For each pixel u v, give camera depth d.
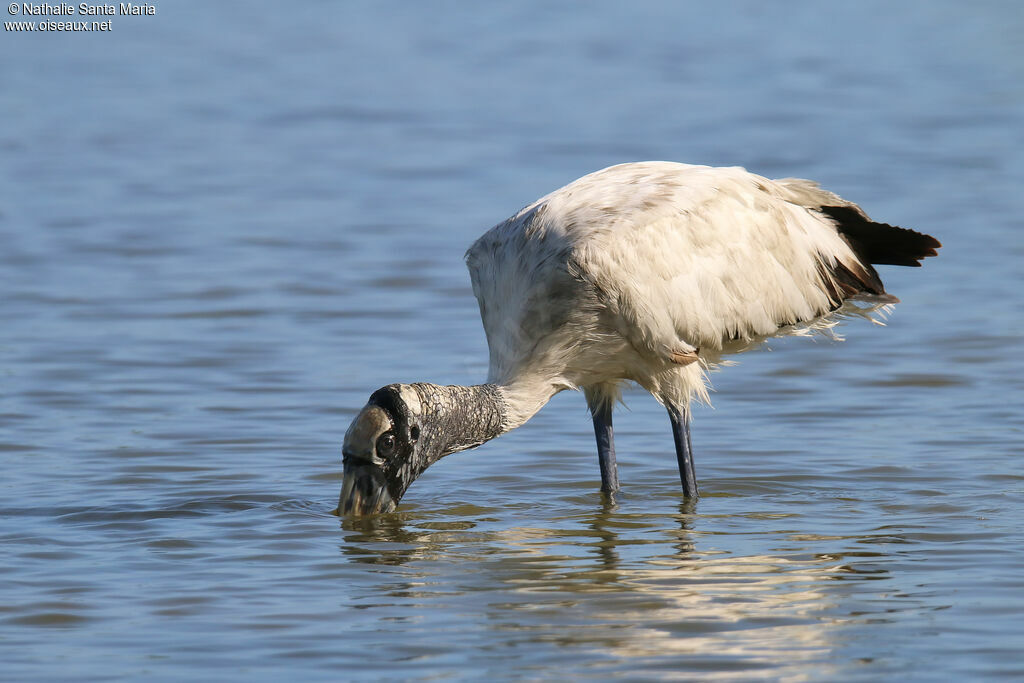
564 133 31.33
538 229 11.32
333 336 17.45
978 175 26.62
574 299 11.15
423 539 10.41
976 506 11.16
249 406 14.55
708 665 7.75
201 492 11.71
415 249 22.11
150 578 9.40
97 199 25.48
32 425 13.78
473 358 16.48
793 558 9.80
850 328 17.88
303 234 23.05
